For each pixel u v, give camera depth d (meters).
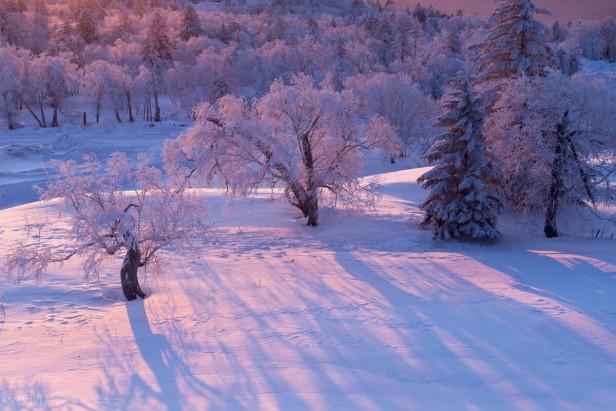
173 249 20.86
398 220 26.62
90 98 99.88
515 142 22.20
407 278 15.99
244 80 120.50
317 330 11.08
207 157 24.02
